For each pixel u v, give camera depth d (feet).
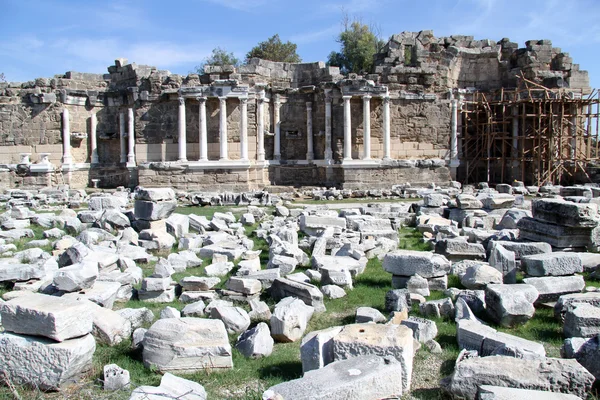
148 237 55.06
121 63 126.00
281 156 122.62
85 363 24.63
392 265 38.50
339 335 24.12
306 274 42.29
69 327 24.31
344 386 19.69
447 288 38.04
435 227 59.77
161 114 117.39
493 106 122.62
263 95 118.32
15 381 23.82
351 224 61.41
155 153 117.50
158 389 21.62
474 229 57.67
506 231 53.72
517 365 22.24
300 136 122.52
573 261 37.29
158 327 25.89
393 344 23.21
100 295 33.71
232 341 29.09
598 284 38.93
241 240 55.16
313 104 121.60
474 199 69.46
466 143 122.62
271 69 121.29
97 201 73.31
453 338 29.22
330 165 116.47
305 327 30.94
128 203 87.04
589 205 44.19
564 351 25.53
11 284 38.73
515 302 30.73
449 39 123.34
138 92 118.21
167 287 37.58
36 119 122.01
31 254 47.44
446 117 120.37
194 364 25.38
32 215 70.13
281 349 28.37
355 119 117.08
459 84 124.88
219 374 25.07
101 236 56.80
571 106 117.08
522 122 116.06
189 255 48.24
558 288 34.71
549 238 45.85
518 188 103.71
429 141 119.75
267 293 38.24
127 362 26.35
